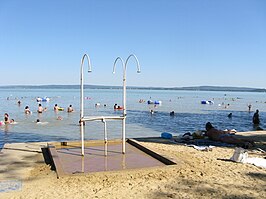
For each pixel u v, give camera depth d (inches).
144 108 2250.2
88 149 468.1
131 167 362.0
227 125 1283.2
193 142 574.6
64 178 313.3
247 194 275.7
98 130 1056.8
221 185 298.8
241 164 383.6
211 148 491.2
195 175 328.5
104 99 3769.7
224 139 570.9
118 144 513.7
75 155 423.2
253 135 677.3
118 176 319.6
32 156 422.0
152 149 444.1
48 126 1151.6
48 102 2896.2
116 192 277.4
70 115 1583.4
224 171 348.2
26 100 3211.1
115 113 1775.3
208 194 274.5
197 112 1953.7
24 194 273.0
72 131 1029.8
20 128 1097.4
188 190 283.9
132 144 509.7
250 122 1400.1
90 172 329.4
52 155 393.1
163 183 301.7
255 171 350.6
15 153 440.1
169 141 581.6
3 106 2241.6
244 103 3331.7
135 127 1157.7
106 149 436.5
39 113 1670.8
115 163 381.4
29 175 330.3
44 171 346.0
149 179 312.8
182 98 4633.4
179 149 489.4
